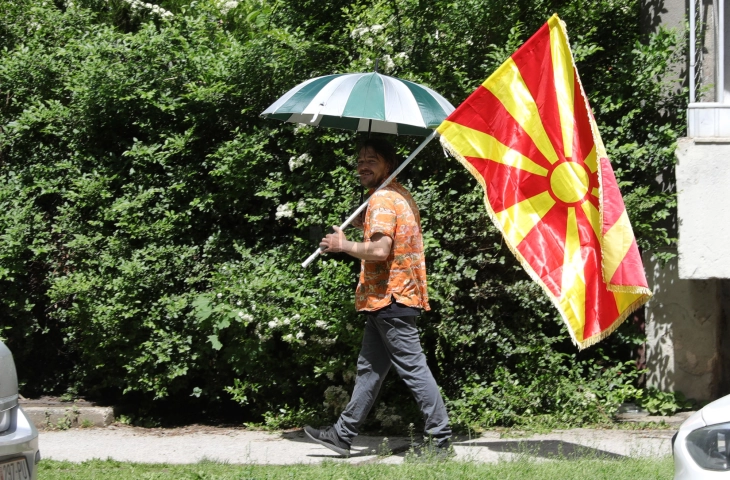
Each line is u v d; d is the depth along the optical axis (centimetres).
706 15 966
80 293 899
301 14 1007
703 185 897
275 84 942
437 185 889
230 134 962
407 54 940
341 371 885
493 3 914
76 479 663
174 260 909
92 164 966
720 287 976
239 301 867
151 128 957
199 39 988
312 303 859
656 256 938
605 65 1008
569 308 694
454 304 884
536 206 711
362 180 749
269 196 904
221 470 691
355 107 699
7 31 1083
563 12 957
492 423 878
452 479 633
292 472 667
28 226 935
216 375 931
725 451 459
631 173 961
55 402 962
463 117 721
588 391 896
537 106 716
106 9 1187
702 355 963
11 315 962
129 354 910
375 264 725
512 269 902
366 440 834
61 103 1016
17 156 997
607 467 666
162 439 845
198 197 933
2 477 525
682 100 955
